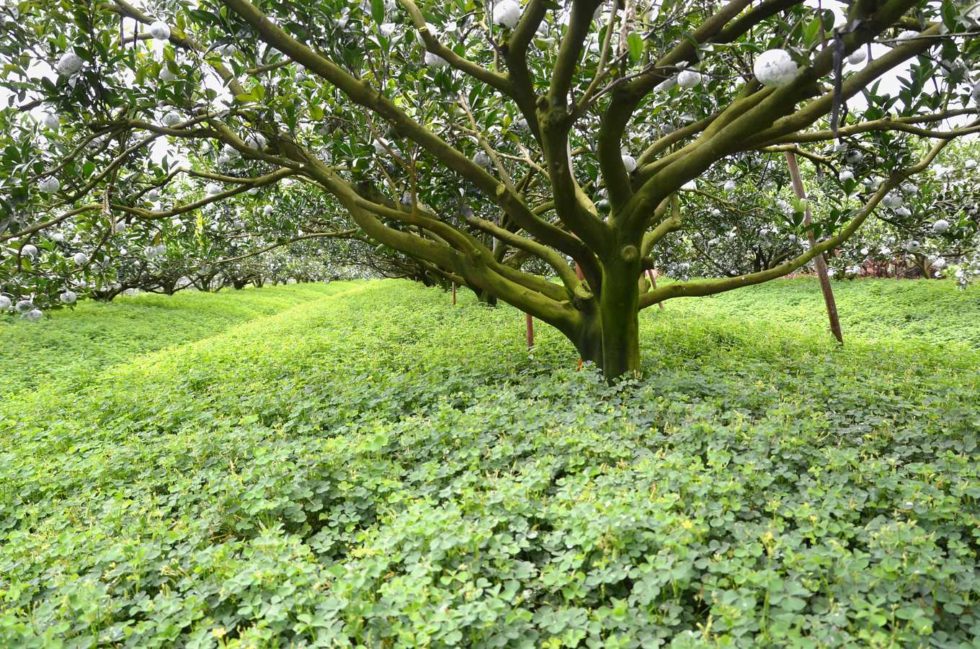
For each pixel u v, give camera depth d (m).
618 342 5.57
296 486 3.59
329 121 5.62
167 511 3.58
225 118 4.91
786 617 2.30
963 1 3.10
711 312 14.76
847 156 5.32
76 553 3.19
